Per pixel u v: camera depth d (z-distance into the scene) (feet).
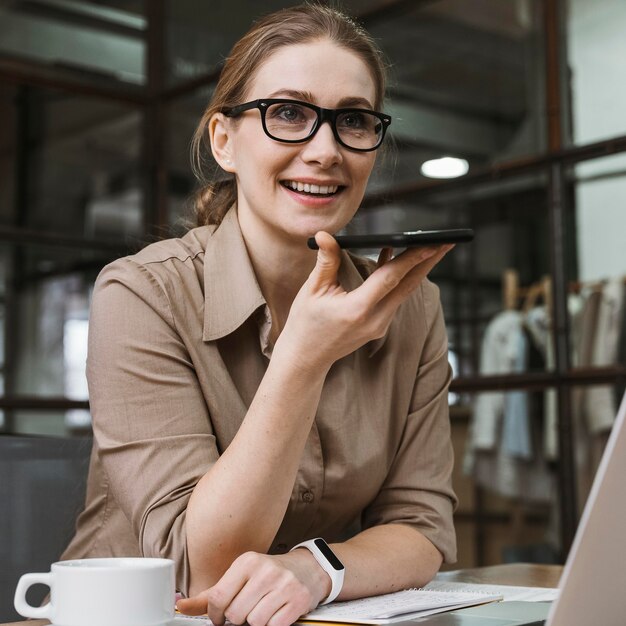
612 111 9.63
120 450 3.29
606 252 9.64
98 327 3.48
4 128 11.98
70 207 12.36
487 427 10.93
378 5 10.86
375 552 3.34
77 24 12.39
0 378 11.93
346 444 3.78
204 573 2.99
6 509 4.24
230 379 3.62
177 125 12.55
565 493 9.55
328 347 2.80
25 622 2.86
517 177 10.17
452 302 11.32
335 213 3.54
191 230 3.96
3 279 11.94
